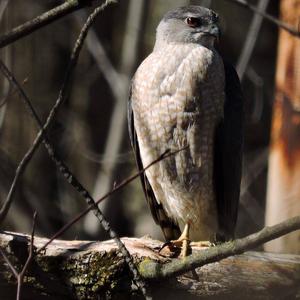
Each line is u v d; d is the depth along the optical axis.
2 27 16.95
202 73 10.73
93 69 18.34
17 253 8.47
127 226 17.66
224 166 10.97
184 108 10.74
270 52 19.45
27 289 8.54
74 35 18.03
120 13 18.80
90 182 17.67
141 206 17.88
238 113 11.06
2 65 7.87
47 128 8.07
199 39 11.15
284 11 12.07
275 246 11.76
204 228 11.25
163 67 10.81
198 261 8.20
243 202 17.12
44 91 17.45
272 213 12.11
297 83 11.94
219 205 11.09
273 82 19.25
